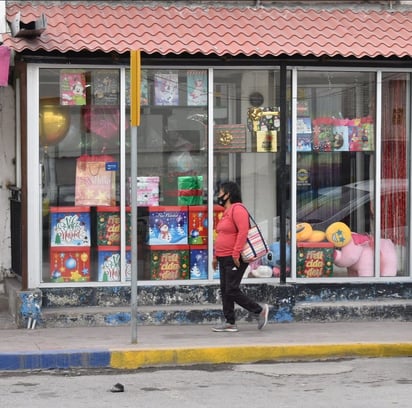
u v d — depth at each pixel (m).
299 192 13.61
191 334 12.15
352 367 11.00
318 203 13.66
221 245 12.20
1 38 12.38
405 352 11.62
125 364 10.97
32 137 12.63
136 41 12.52
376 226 13.72
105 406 9.02
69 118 12.99
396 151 13.79
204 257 13.47
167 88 13.28
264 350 11.30
